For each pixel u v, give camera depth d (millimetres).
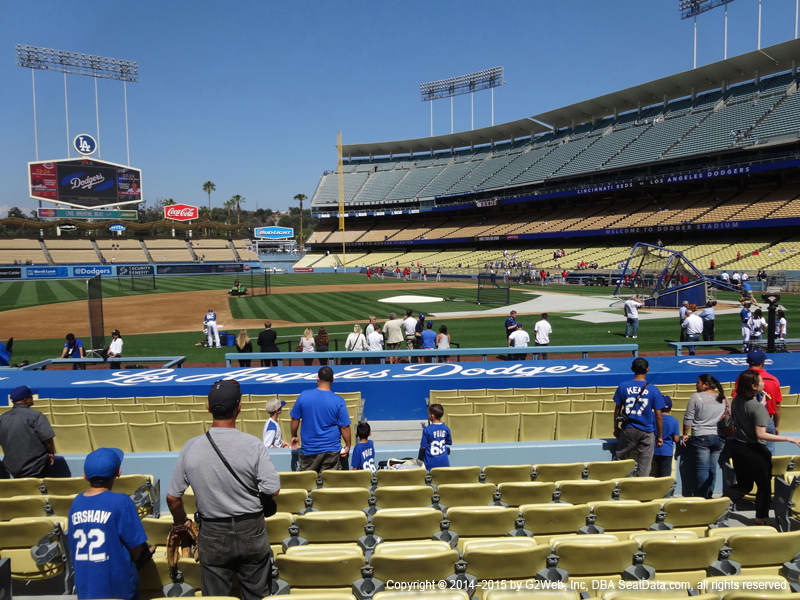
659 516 5062
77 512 3537
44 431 6145
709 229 45906
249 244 85875
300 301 38594
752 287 37406
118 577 3553
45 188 67000
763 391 6457
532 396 9852
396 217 90438
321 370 6523
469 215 81812
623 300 33500
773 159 44500
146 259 74438
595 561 4125
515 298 38094
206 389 11039
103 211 70812
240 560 3615
